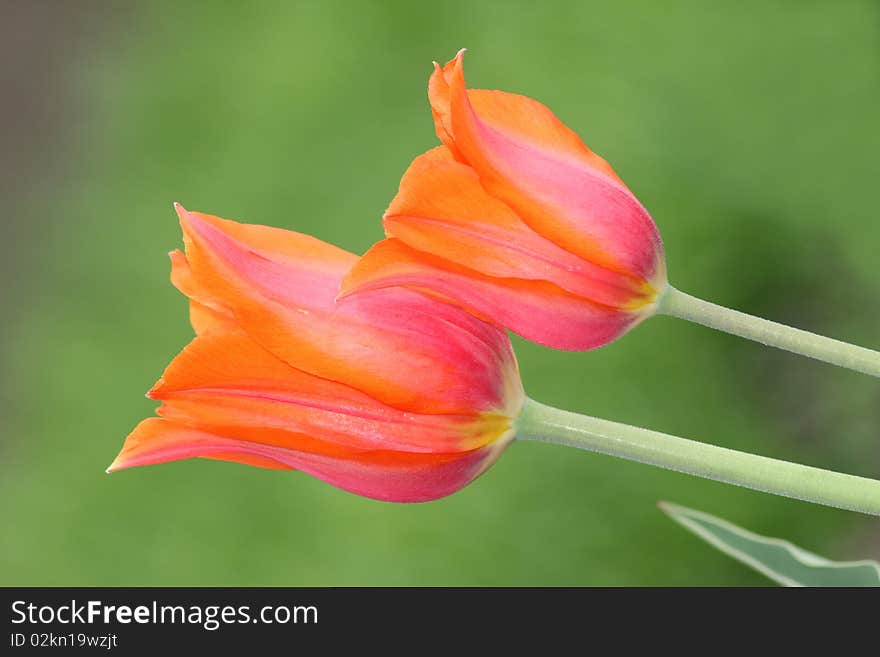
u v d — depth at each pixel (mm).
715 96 2279
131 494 2232
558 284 857
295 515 2133
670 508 924
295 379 858
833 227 2158
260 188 2430
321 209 2375
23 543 2230
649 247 859
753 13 2338
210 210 2451
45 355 2465
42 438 2365
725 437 2047
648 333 2107
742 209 2184
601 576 2014
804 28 2309
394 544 2066
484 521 2066
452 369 859
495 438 865
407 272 854
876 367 844
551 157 860
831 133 2223
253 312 854
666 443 849
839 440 2057
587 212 857
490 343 864
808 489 838
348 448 860
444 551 2059
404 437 860
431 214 853
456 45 2445
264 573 2096
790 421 2084
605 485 2059
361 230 2328
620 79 2307
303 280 859
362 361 855
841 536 1982
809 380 2104
